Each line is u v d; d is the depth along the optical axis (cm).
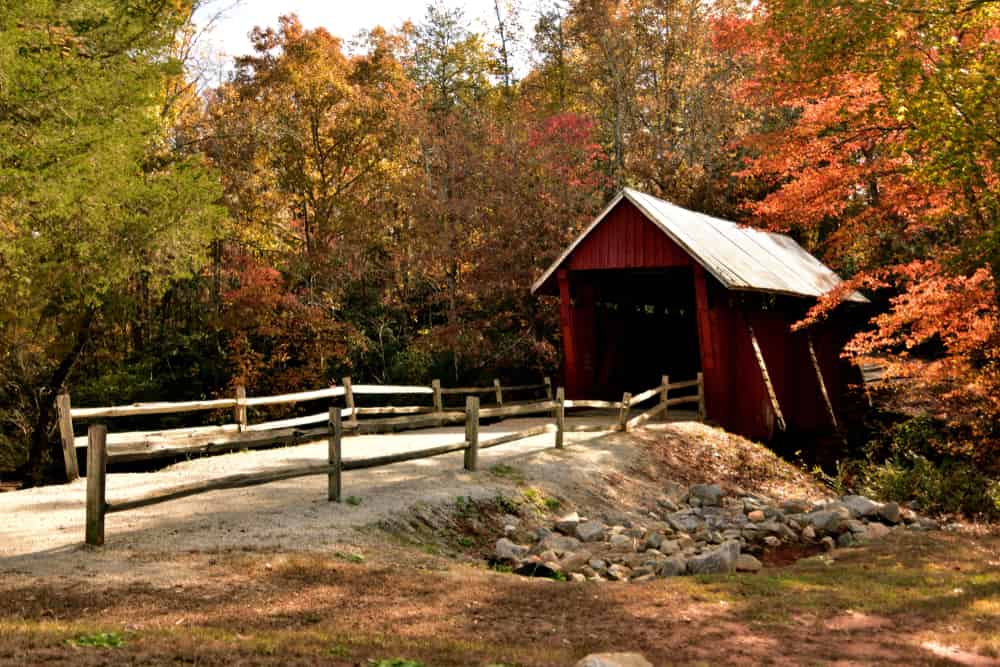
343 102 2952
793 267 2191
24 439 2173
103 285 1698
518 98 3675
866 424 2025
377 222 2930
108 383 2514
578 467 1264
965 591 730
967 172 1107
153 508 857
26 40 1430
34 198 1405
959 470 1498
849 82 1293
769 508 1230
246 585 611
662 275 2195
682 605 661
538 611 623
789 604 674
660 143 3081
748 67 2962
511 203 2595
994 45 1084
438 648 488
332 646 470
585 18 3044
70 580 591
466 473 1114
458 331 2536
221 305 2783
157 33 1745
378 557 748
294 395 1343
